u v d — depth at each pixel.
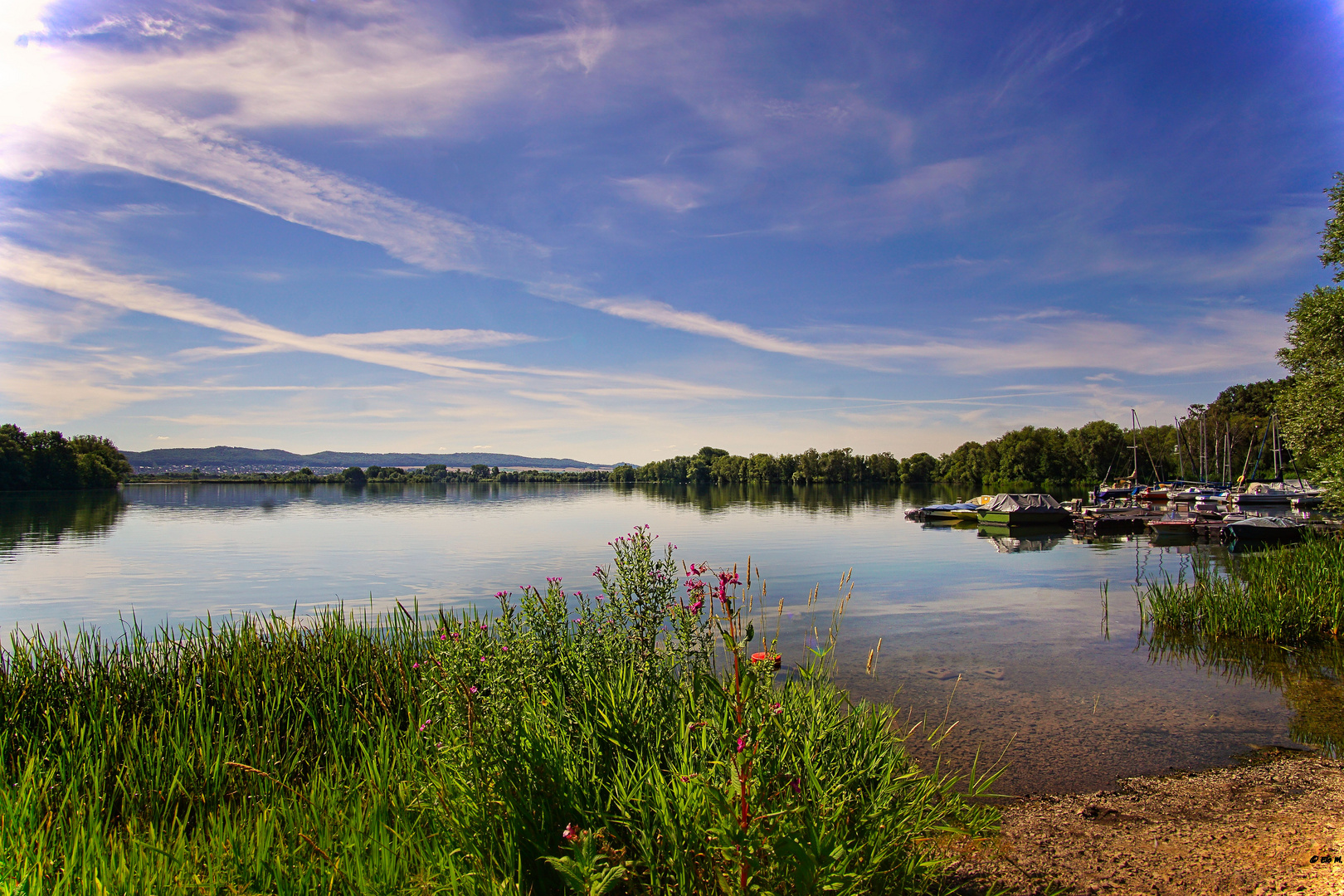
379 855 3.67
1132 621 13.93
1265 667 10.45
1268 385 86.25
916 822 3.95
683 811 3.17
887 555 26.62
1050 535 35.19
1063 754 7.18
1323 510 23.95
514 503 73.25
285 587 19.34
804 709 4.31
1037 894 4.24
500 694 3.75
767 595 17.25
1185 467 84.75
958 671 10.24
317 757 6.38
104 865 3.64
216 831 4.32
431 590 18.78
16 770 5.62
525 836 3.39
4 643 12.84
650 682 4.73
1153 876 4.49
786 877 2.94
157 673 7.78
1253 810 5.74
